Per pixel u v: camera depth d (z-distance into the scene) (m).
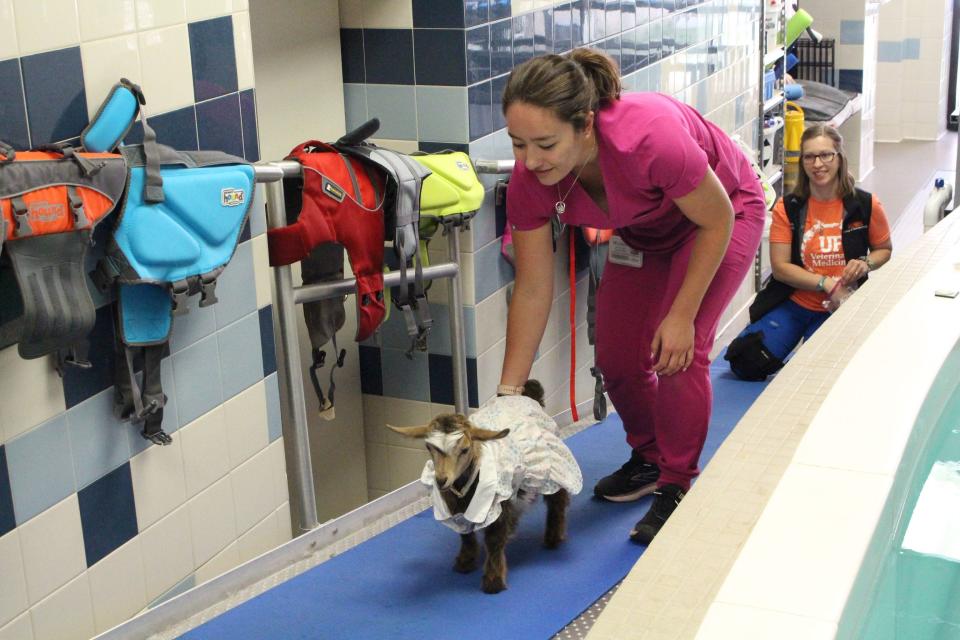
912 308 2.74
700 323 2.81
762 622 1.50
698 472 2.90
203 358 2.59
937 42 8.93
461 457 2.31
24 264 2.00
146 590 2.51
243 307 2.70
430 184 3.14
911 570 2.11
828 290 4.22
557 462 2.58
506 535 2.53
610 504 3.10
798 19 6.65
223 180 2.38
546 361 3.95
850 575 1.61
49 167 2.02
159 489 2.51
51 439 2.22
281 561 2.74
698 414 2.81
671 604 1.57
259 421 2.81
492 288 3.61
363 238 2.86
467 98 3.36
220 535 2.72
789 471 1.93
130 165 2.22
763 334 4.30
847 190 4.26
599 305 3.03
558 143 2.28
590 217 2.65
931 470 2.39
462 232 3.43
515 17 3.54
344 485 3.80
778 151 6.20
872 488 1.86
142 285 2.30
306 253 2.77
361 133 2.84
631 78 4.23
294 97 3.36
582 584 2.61
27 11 2.08
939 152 8.77
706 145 2.71
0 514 2.13
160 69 2.40
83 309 2.10
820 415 2.15
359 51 3.48
